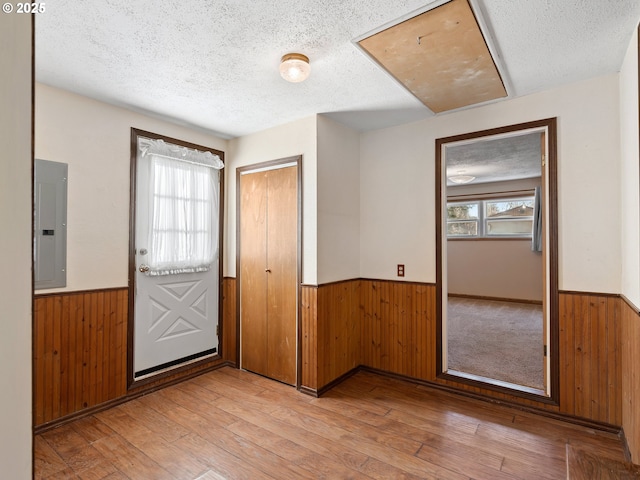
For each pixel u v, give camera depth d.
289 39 1.85
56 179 2.37
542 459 1.97
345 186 3.25
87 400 2.48
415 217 3.11
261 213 3.30
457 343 4.02
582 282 2.35
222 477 1.83
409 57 2.04
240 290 3.45
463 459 1.98
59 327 2.36
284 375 3.08
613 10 1.63
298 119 3.03
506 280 6.63
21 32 0.55
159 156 2.97
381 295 3.29
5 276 0.51
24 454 0.55
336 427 2.33
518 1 1.57
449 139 2.94
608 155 2.27
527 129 2.57
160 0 1.53
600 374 2.27
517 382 2.87
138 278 2.83
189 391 2.91
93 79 2.27
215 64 2.10
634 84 1.85
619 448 2.07
